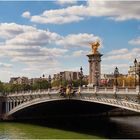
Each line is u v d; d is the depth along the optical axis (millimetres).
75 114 148000
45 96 117375
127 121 134875
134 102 78250
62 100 110750
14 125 122875
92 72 155875
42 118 142875
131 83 185500
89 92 94188
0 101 142625
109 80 190250
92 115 151250
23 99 131875
